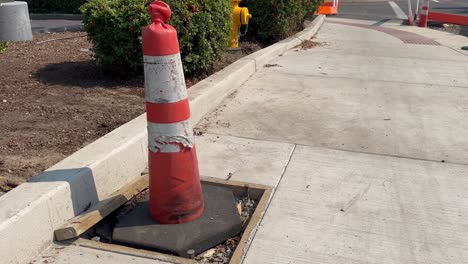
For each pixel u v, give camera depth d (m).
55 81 5.87
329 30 12.63
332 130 5.08
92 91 5.54
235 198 3.79
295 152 4.52
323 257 2.99
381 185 3.91
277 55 8.66
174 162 3.14
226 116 5.45
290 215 3.45
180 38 5.79
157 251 3.03
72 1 15.51
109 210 3.34
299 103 5.95
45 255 2.93
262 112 5.60
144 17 5.53
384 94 6.41
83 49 7.98
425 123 5.32
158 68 3.03
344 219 3.41
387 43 10.61
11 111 4.77
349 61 8.42
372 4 23.34
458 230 3.29
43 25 13.37
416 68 7.99
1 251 2.64
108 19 5.60
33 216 2.86
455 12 20.52
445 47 10.25
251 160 4.32
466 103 6.06
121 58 5.79
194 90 5.44
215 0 6.12
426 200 3.69
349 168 4.21
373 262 2.95
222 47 6.64
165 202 3.20
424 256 3.01
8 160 3.73
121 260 2.92
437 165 4.29
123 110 4.96
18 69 6.36
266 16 9.30
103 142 3.82
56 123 4.54
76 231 3.04
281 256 2.99
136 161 3.96
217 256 3.05
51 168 3.35
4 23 8.88
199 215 3.34
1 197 2.94
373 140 4.83
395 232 3.26
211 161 4.28
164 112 3.08
